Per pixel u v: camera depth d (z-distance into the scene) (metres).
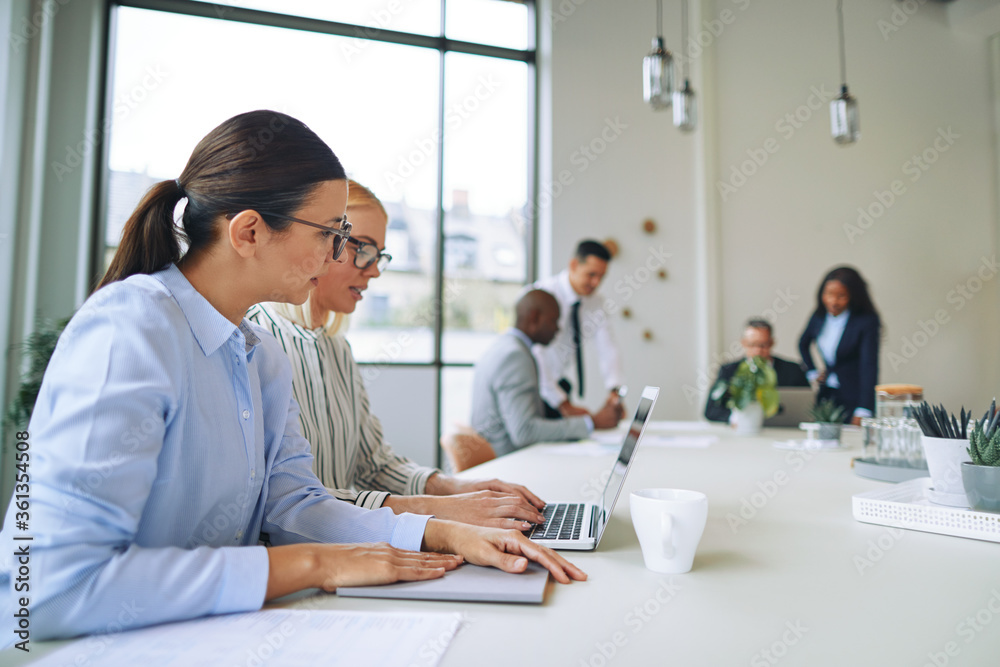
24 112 3.32
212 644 0.54
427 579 0.70
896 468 1.37
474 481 1.28
